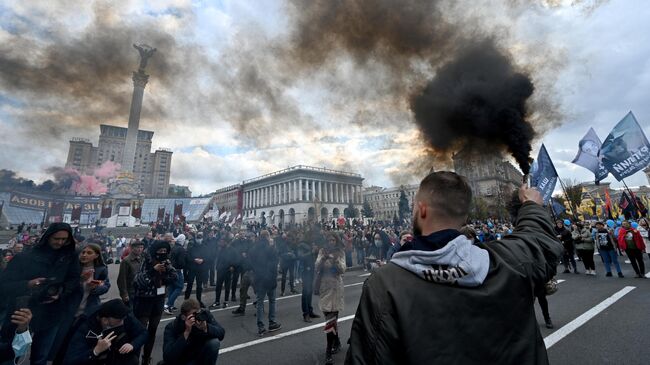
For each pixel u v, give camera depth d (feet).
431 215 4.41
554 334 16.56
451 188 4.39
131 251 18.03
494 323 3.37
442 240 3.95
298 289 33.91
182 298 30.73
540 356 3.42
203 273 27.37
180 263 24.79
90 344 10.19
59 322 12.29
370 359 3.53
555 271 4.30
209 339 12.28
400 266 3.98
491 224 65.57
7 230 97.76
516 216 5.44
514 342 3.35
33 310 11.59
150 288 15.43
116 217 131.34
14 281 11.25
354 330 3.89
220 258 27.73
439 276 3.59
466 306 3.40
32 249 12.25
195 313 12.12
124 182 154.61
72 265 12.83
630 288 25.91
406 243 4.30
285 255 31.63
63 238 12.56
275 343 17.13
